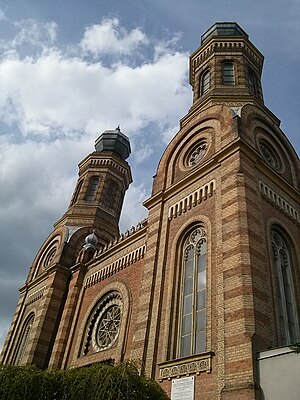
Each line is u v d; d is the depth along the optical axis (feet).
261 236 55.26
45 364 89.51
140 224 84.84
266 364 41.16
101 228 120.06
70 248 109.81
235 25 111.96
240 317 46.14
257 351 42.91
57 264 103.91
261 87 103.04
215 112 76.84
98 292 87.76
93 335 81.30
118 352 68.59
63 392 36.94
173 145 84.17
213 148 72.02
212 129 75.61
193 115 88.58
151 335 59.16
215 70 97.45
